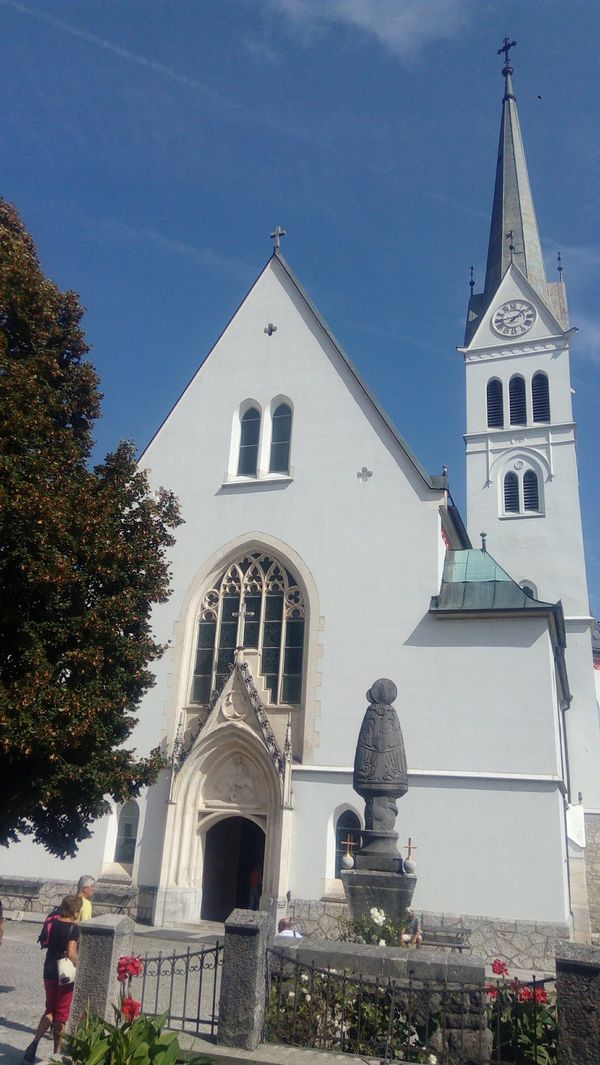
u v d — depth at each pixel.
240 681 27.38
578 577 44.84
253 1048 10.38
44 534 15.51
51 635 16.27
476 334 52.31
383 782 18.53
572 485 47.03
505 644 26.06
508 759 24.80
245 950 10.87
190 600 29.89
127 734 18.89
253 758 26.77
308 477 30.12
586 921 32.62
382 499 28.94
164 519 19.50
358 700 26.72
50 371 18.55
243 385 32.53
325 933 23.89
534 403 49.88
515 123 61.34
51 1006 11.00
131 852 27.23
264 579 29.64
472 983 10.63
